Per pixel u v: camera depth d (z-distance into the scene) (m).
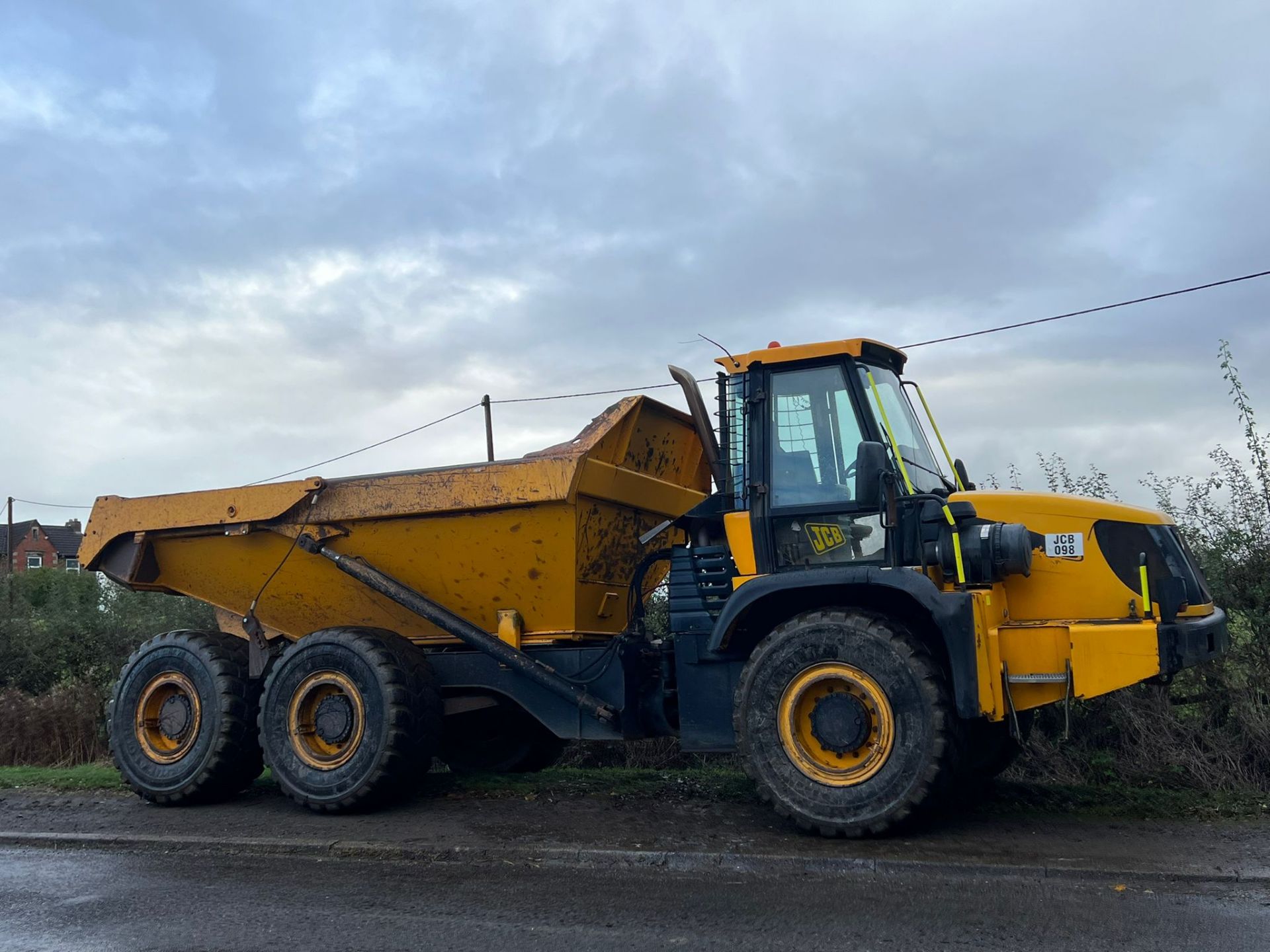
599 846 6.07
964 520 6.21
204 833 6.88
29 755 12.21
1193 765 7.62
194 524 8.59
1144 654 5.87
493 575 7.71
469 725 8.76
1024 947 4.27
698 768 9.34
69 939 4.75
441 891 5.40
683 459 8.49
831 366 6.63
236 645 8.43
